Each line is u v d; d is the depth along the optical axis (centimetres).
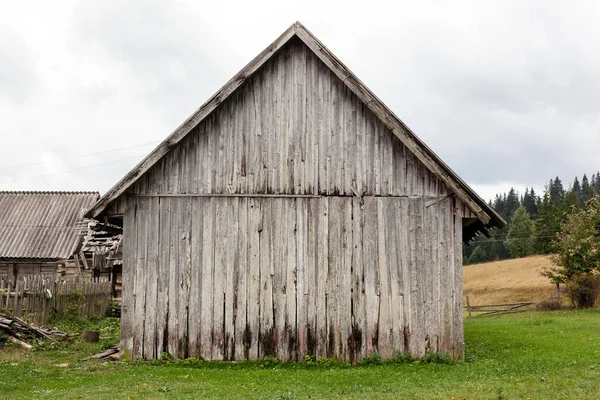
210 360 1595
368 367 1530
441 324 1593
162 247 1633
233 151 1653
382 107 1608
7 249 3544
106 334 2298
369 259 1614
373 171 1638
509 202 17688
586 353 1659
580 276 3922
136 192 1650
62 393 1184
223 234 1630
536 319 3078
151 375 1405
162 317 1616
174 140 1625
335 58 1627
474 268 8369
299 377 1375
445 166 1603
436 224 1622
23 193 4072
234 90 1639
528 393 1116
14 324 1883
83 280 3123
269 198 1634
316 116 1655
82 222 3722
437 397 1091
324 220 1625
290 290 1609
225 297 1612
